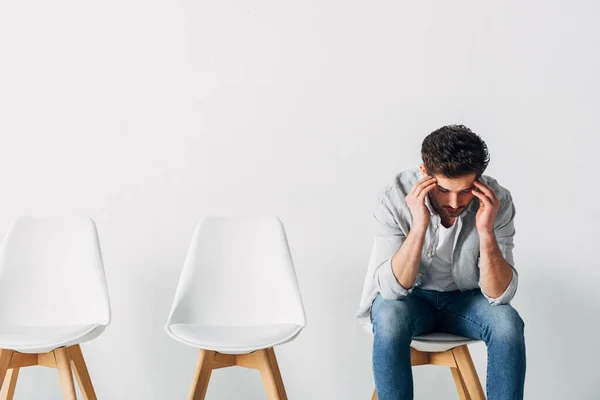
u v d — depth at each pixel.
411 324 1.77
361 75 2.51
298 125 2.53
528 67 2.45
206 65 2.57
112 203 2.59
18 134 2.62
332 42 2.52
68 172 2.61
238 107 2.55
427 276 1.92
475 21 2.47
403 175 1.97
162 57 2.59
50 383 2.61
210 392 2.57
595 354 2.43
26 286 2.28
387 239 1.93
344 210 2.51
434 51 2.48
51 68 2.62
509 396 1.69
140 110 2.59
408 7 2.49
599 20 2.43
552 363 2.45
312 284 2.52
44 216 2.61
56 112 2.61
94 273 2.24
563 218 2.44
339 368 2.52
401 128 2.48
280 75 2.54
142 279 2.57
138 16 2.60
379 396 1.71
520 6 2.45
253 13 2.56
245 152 2.55
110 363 2.59
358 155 2.50
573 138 2.43
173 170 2.57
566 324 2.44
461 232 1.86
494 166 2.46
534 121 2.44
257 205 2.54
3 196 2.61
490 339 1.73
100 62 2.61
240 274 2.24
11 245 2.32
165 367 2.57
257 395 2.56
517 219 2.45
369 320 1.99
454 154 1.66
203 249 2.26
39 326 2.21
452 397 2.49
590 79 2.43
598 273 2.43
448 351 1.91
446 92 2.47
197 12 2.58
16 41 2.63
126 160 2.59
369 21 2.51
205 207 2.56
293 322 2.14
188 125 2.57
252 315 2.20
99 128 2.60
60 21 2.62
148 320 2.57
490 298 1.80
